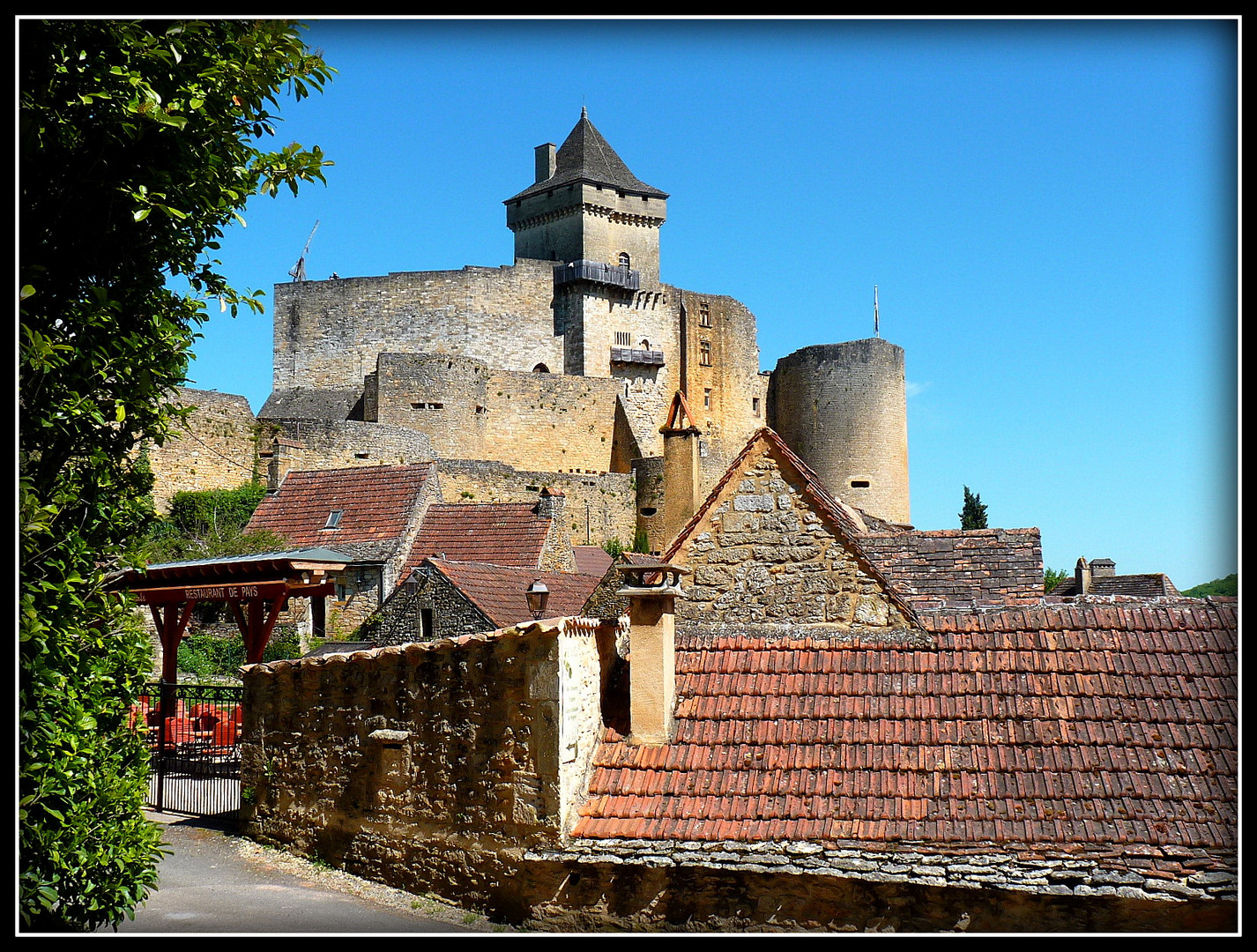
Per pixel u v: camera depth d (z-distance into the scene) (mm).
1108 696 10008
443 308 72250
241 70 8523
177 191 8367
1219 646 10273
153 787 16984
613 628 11562
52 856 7613
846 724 10273
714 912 9391
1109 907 8586
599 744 10656
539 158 83562
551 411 68500
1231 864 8500
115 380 8234
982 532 15906
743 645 11250
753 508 11648
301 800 13312
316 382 72312
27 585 7496
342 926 10039
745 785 9930
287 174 9266
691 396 82375
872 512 75688
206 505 42938
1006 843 8930
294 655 30203
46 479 7988
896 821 9281
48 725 7559
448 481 49875
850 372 75938
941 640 10930
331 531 29922
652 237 82125
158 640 31109
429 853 11023
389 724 11922
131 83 7523
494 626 20750
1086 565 29922
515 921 9961
